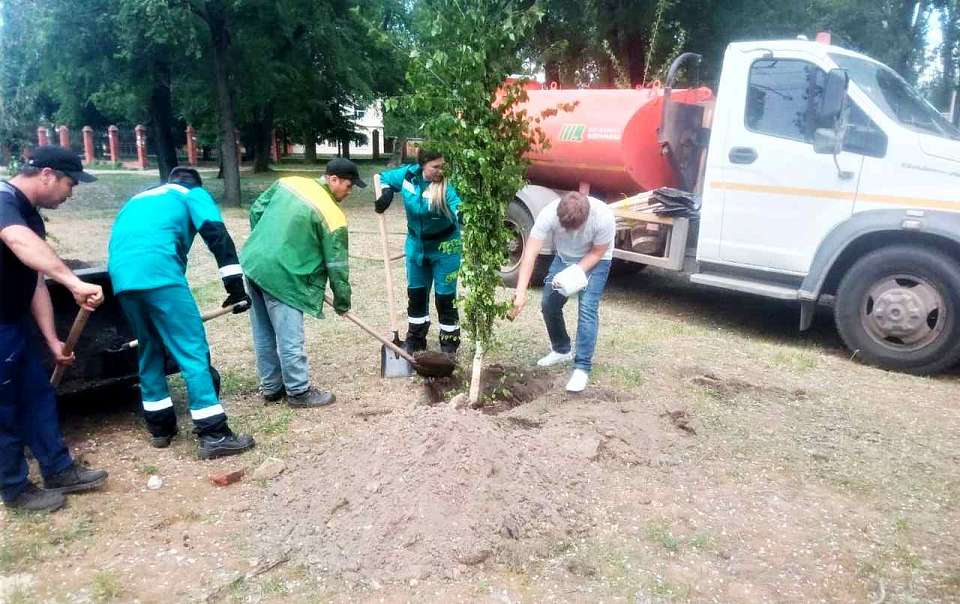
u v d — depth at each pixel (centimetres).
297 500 338
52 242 1067
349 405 470
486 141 414
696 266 688
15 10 1486
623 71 1272
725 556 307
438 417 364
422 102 413
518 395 498
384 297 765
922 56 1703
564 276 447
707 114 760
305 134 2620
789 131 612
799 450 416
